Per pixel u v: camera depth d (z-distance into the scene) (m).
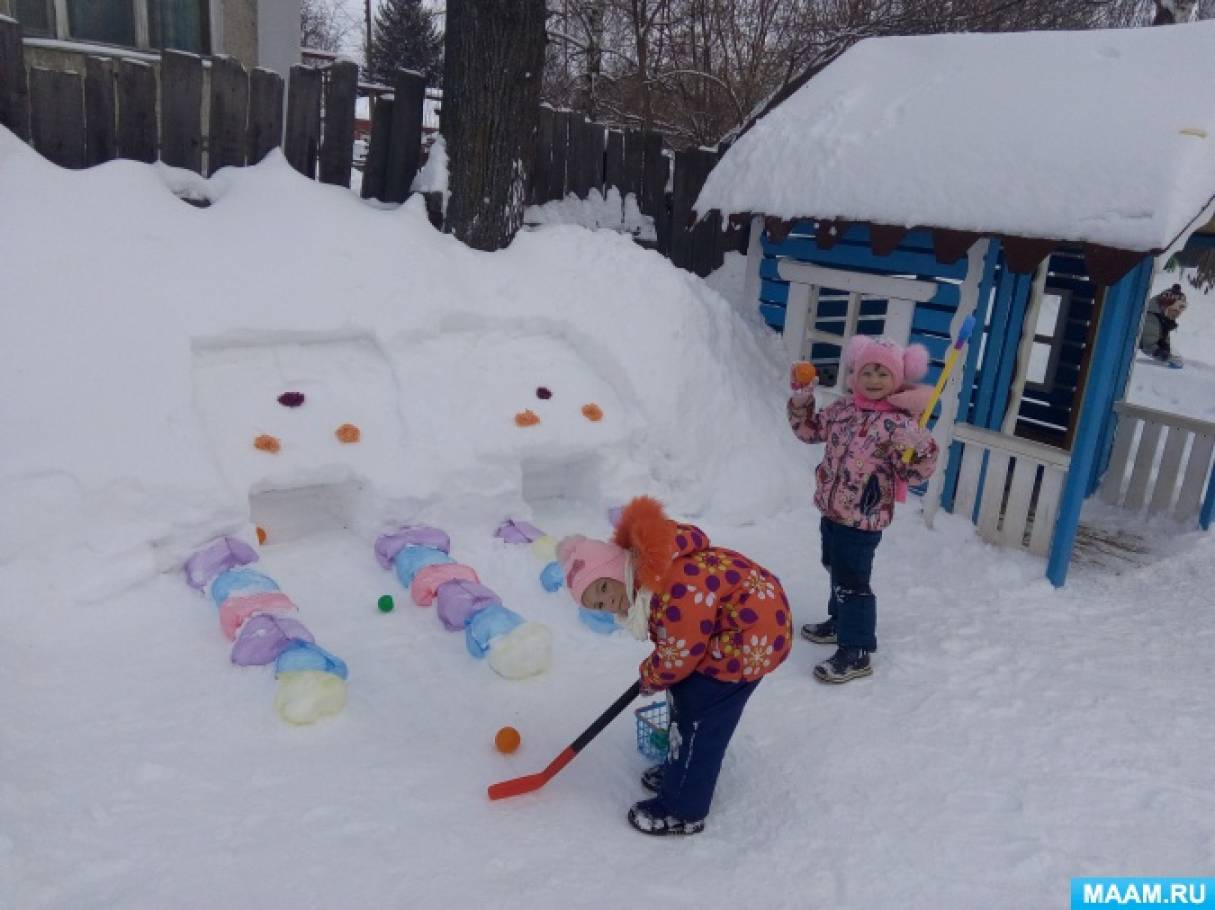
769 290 7.09
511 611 4.12
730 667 2.88
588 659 4.09
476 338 5.68
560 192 7.45
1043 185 4.99
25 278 4.59
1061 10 13.30
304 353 5.18
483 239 6.10
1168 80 5.20
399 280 5.52
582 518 5.55
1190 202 4.54
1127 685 4.21
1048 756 3.61
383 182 6.56
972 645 4.52
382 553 4.66
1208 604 5.23
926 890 2.85
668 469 5.82
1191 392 10.75
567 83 15.61
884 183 5.73
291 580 4.47
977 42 6.36
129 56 7.98
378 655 3.94
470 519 5.09
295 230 5.44
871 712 3.88
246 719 3.40
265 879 2.65
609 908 2.66
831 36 12.12
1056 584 5.35
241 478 4.56
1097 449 7.19
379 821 2.95
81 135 5.44
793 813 3.20
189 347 4.76
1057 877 2.94
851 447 4.12
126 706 3.41
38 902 2.49
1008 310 5.78
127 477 4.25
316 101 6.14
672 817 3.05
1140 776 3.51
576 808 3.14
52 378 4.38
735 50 13.55
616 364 5.86
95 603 4.00
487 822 3.01
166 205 5.22
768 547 5.58
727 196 6.76
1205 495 6.51
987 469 5.79
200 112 5.73
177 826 2.84
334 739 3.36
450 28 6.03
